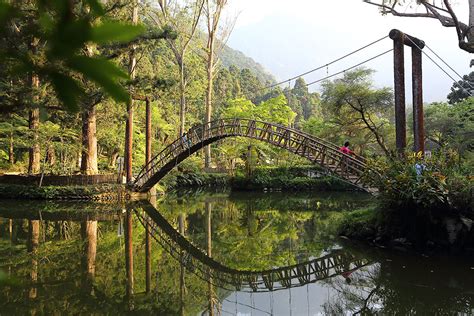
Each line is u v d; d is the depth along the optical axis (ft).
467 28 37.83
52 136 67.87
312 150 46.52
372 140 82.94
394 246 35.53
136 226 49.80
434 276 27.84
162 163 70.69
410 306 23.24
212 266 34.50
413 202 33.32
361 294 26.16
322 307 24.41
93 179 68.85
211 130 65.87
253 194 89.71
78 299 24.75
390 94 64.54
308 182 96.58
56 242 40.22
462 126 65.16
